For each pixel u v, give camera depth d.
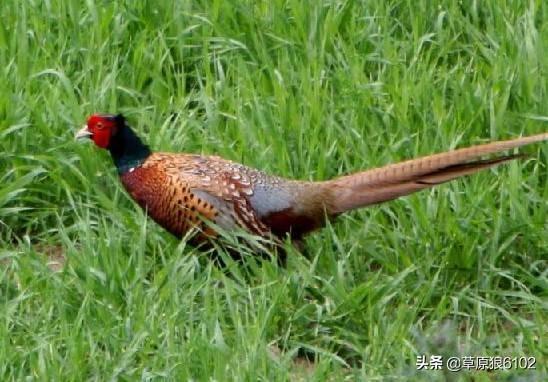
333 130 11.77
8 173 11.62
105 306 10.15
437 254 10.84
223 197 10.73
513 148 11.13
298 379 9.92
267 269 10.48
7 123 11.79
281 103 11.92
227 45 12.77
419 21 12.98
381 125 11.92
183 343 9.74
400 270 10.84
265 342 9.91
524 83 12.11
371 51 12.86
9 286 10.59
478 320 10.31
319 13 12.91
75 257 10.59
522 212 10.98
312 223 10.81
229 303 10.08
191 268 10.53
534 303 10.50
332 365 9.93
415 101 12.00
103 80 12.34
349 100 12.05
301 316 10.24
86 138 11.10
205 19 12.93
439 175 10.66
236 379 9.34
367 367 9.82
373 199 10.73
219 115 12.20
